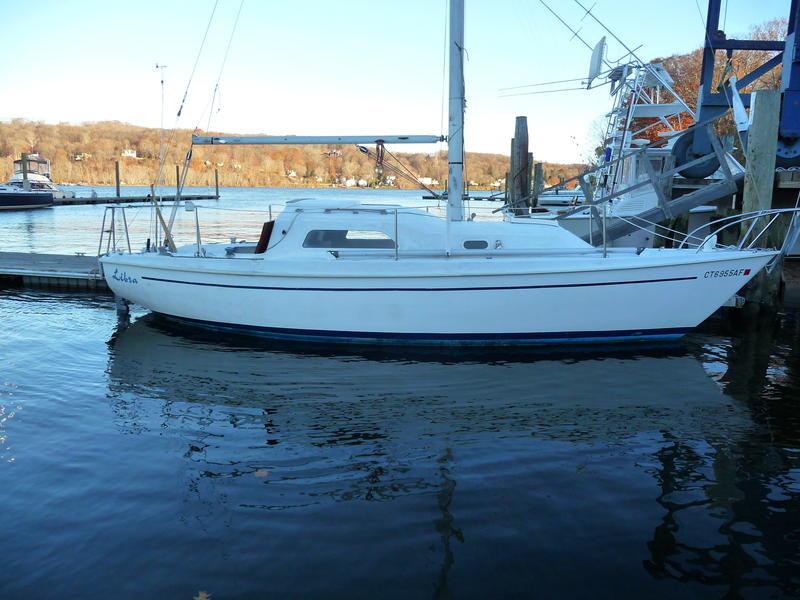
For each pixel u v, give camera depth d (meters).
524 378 6.41
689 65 34.91
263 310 7.71
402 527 3.57
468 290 7.16
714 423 5.21
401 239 7.66
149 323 8.86
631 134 15.09
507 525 3.60
